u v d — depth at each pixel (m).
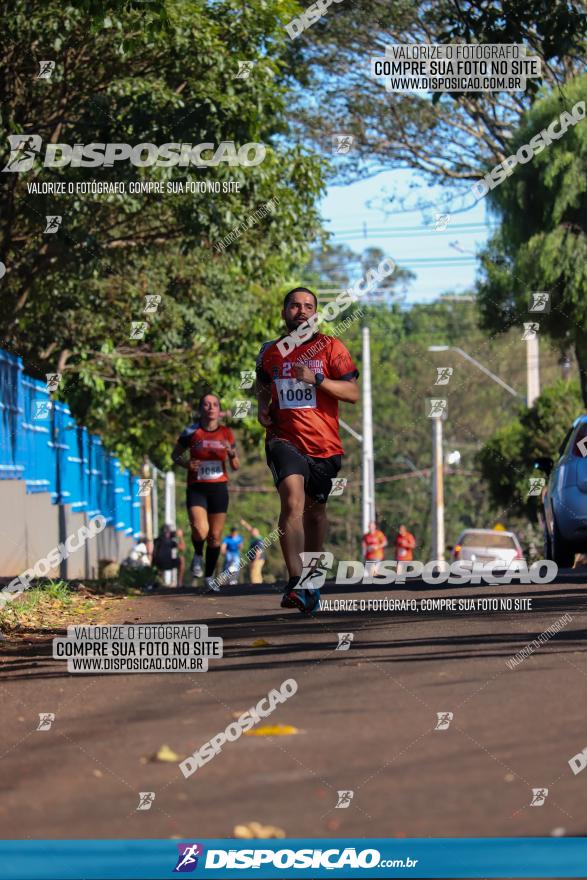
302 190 24.81
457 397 83.75
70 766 6.31
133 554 37.34
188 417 39.66
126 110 21.58
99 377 34.28
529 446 45.50
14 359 23.27
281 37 23.25
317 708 7.51
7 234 23.30
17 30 20.44
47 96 22.56
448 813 5.30
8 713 7.86
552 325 33.81
